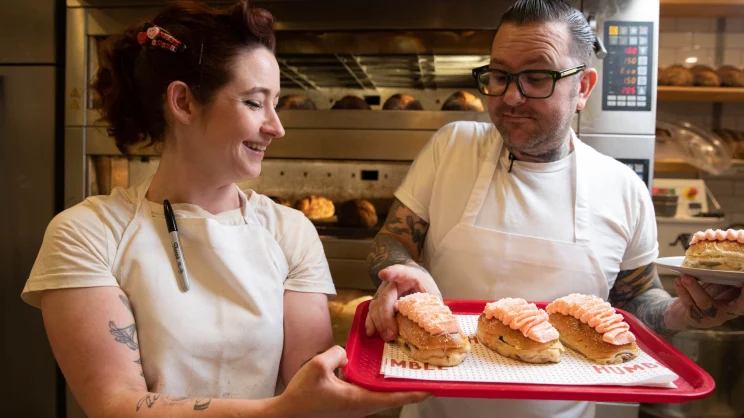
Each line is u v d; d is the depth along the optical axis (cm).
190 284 89
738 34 262
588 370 94
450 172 131
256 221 100
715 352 191
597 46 160
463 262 126
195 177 92
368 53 179
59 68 184
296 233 103
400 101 184
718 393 191
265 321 92
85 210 89
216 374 88
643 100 165
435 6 171
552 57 106
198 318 87
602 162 129
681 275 100
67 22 180
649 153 166
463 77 186
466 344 99
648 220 129
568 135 130
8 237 187
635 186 128
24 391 187
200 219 91
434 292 111
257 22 87
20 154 185
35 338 186
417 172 137
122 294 85
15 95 184
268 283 94
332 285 105
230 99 84
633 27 163
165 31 83
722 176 264
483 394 81
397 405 78
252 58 85
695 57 264
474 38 173
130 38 88
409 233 136
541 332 98
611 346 98
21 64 183
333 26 175
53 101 182
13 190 186
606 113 166
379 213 194
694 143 241
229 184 99
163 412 74
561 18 109
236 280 90
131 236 88
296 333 97
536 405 121
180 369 85
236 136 85
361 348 104
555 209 124
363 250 179
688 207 238
